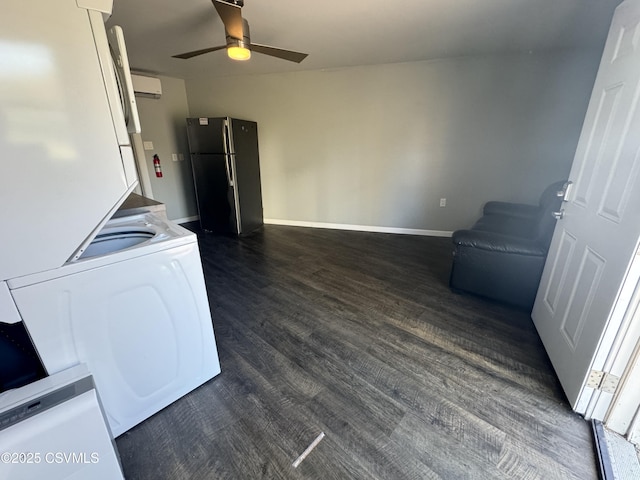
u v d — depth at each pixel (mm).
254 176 4539
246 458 1231
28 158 908
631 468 1167
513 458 1217
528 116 3434
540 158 3508
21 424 875
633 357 1209
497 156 3662
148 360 1349
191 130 4086
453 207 4020
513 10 2232
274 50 2424
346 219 4590
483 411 1435
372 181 4289
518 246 2150
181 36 2744
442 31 2654
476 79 3496
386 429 1349
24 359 1041
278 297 2547
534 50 3199
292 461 1217
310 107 4254
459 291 2578
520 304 2279
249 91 4461
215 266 3219
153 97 4371
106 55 1018
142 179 4418
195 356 1533
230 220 4305
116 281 1177
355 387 1589
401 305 2396
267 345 1935
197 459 1230
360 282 2812
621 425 1297
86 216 1054
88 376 1068
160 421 1400
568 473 1160
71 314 1086
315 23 2473
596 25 2488
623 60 1310
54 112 933
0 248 911
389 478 1151
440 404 1476
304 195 4699
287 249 3746
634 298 1148
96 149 1038
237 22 1949
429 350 1868
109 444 1059
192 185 5133
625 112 1250
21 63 853
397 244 3895
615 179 1273
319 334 2041
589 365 1312
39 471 920
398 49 3172
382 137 4059
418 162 4000
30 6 842
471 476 1154
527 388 1565
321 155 4422
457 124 3709
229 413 1440
